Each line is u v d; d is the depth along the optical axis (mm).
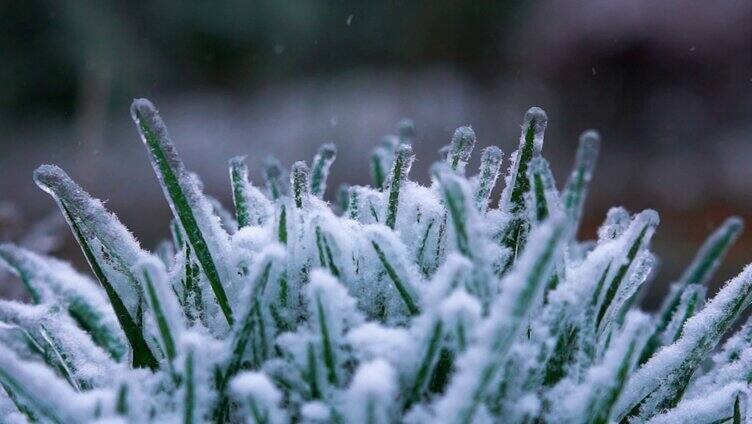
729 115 3656
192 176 428
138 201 2865
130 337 397
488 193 409
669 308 467
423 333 336
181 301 407
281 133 3908
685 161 3314
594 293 364
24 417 369
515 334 311
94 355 406
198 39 4328
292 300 380
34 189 3215
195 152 3770
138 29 4129
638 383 387
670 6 3820
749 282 389
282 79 4418
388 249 372
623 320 470
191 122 4043
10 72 3990
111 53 4020
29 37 4012
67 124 3904
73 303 426
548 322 356
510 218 401
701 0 3764
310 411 333
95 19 4012
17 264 429
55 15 3980
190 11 4254
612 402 347
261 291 369
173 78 4277
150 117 388
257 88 4359
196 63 4348
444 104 4051
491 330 310
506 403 344
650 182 3076
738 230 470
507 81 4227
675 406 392
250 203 430
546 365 361
